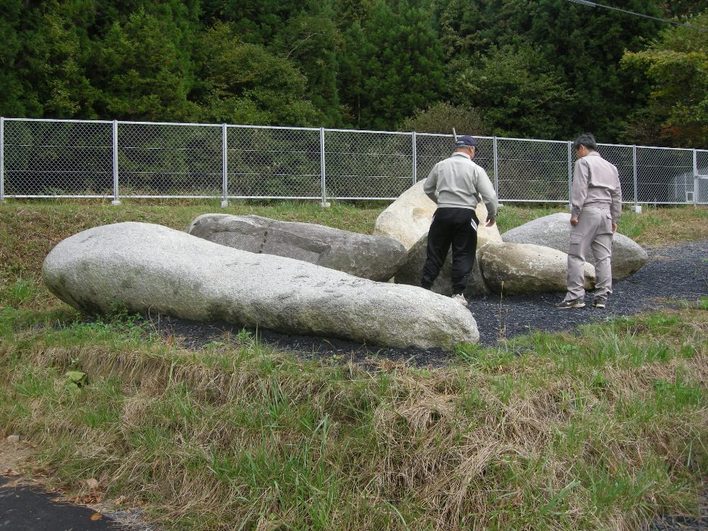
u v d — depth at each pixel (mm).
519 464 3941
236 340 5645
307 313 5492
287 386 4711
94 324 6422
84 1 16094
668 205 19234
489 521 3727
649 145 23250
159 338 5902
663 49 21422
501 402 4289
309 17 21250
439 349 5258
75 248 6793
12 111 14469
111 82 16125
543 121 23812
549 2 25156
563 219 10008
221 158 14156
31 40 14867
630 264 8883
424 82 23906
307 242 7934
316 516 3826
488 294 8062
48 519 4203
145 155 13664
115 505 4398
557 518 3725
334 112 21234
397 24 24734
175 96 16703
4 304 8852
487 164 16969
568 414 4457
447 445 4043
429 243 7203
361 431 4223
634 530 3818
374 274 7992
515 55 24844
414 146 15789
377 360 4980
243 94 18875
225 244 8047
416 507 3846
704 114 20422
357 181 15312
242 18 21047
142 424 4871
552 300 7672
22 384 5754
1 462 4969
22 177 12781
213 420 4652
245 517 3949
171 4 18297
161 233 6734
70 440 5012
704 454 4410
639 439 4371
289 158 14695
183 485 4336
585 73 24188
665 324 6141
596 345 5359
